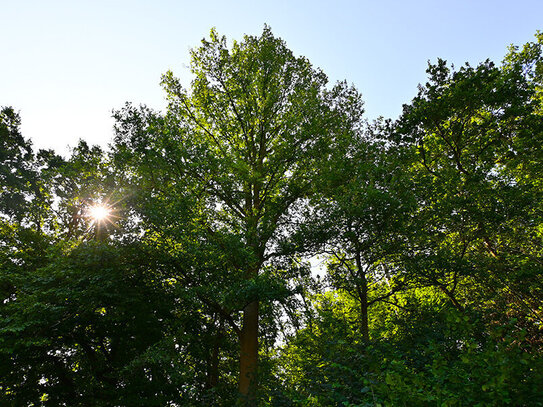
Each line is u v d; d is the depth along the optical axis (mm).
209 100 15391
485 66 13453
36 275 11195
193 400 12023
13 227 14883
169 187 12773
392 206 11242
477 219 11812
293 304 12258
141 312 12047
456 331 5840
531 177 14664
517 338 4402
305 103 14430
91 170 12875
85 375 12820
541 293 11742
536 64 16828
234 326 12656
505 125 14141
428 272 12109
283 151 14109
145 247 11414
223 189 13594
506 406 3848
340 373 6012
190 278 12039
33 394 11906
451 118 14539
